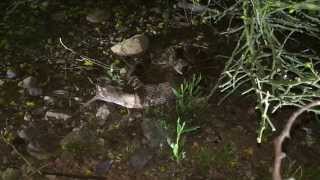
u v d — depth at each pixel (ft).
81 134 8.04
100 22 9.80
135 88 8.54
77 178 7.53
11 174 7.54
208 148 7.83
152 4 10.10
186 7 9.96
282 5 6.52
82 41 9.46
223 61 8.98
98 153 7.83
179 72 8.80
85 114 8.34
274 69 6.95
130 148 7.87
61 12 9.95
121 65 9.01
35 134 8.04
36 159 7.77
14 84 8.78
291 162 7.62
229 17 9.79
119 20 9.82
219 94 8.51
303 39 9.27
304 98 7.46
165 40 9.42
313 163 7.63
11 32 9.59
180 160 7.68
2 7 10.07
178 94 8.08
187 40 9.39
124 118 8.26
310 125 8.11
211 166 7.63
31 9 10.00
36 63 9.09
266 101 6.73
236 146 7.86
